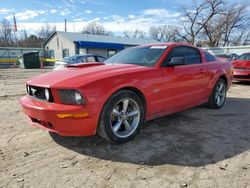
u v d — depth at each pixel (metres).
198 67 4.88
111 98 3.36
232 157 3.21
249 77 9.73
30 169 2.92
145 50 4.56
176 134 4.03
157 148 3.48
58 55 38.22
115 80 3.39
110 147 3.52
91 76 3.35
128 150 3.42
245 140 3.79
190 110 5.55
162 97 4.05
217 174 2.79
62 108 3.10
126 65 4.01
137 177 2.73
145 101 3.81
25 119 4.94
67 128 3.15
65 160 3.14
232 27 49.59
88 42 32.84
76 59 13.64
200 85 4.94
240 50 29.94
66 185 2.60
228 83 5.99
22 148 3.50
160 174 2.79
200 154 3.29
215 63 5.52
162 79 4.00
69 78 3.32
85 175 2.79
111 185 2.59
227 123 4.63
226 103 6.38
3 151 3.41
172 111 4.42
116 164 3.03
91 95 3.15
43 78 3.59
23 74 19.58
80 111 3.10
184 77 4.44
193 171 2.85
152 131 4.16
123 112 3.59
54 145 3.60
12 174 2.81
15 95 8.12
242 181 2.65
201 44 48.81
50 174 2.81
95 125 3.27
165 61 4.16
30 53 30.55
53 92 3.22
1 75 18.38
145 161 3.10
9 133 4.11
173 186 2.56
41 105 3.26
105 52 35.25
